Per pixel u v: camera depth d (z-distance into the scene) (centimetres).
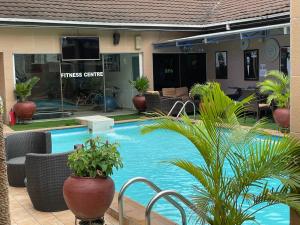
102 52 1705
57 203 607
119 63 1780
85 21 1602
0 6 1527
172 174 861
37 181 597
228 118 397
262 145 377
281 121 1077
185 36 1870
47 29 1584
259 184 391
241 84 1764
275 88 1157
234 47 1781
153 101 1567
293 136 388
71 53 1634
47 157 592
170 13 1861
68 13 1627
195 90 1460
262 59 1645
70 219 577
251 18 1570
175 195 394
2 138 287
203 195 399
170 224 516
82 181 497
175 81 1888
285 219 590
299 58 379
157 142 1195
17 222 569
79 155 503
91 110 1728
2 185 286
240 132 394
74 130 1396
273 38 1582
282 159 364
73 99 1680
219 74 1880
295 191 382
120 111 1797
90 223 511
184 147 1116
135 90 1833
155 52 1814
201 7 1953
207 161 395
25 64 1560
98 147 519
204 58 1945
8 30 1512
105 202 502
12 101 1532
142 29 1702
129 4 1831
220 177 390
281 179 353
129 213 564
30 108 1495
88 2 1734
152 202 388
